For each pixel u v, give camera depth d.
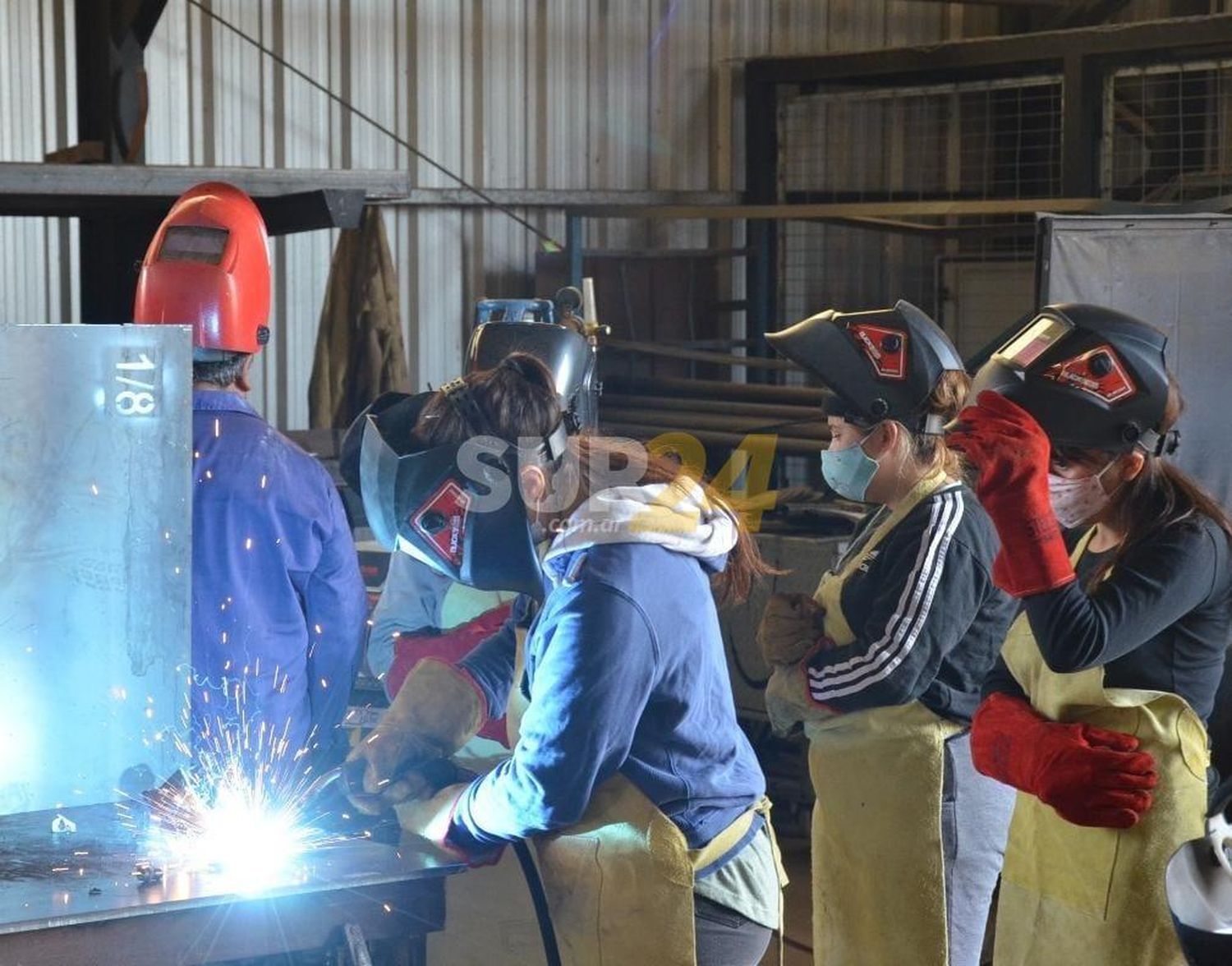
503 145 7.59
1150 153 7.49
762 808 2.05
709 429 6.11
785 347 2.62
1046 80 7.39
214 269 2.46
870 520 2.80
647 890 1.91
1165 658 2.16
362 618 2.55
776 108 8.23
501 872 2.32
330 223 3.71
